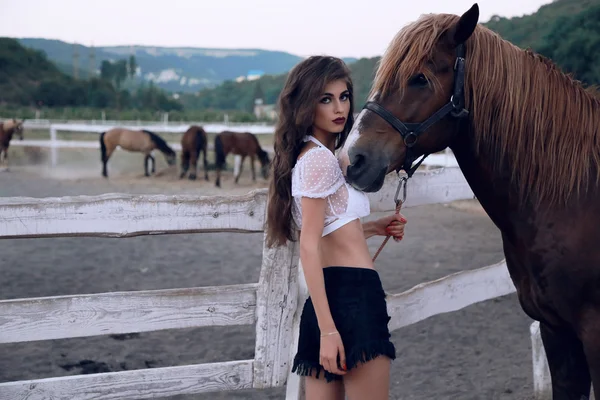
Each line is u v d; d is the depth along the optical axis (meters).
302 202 1.79
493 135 2.11
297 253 2.37
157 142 14.30
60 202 2.06
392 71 2.02
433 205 11.05
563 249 2.05
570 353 2.27
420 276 5.76
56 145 16.62
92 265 5.94
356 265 1.84
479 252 6.92
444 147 2.11
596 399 2.06
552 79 2.14
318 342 1.85
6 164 15.25
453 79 2.04
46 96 52.44
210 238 7.57
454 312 4.84
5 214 2.01
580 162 2.07
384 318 1.82
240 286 2.36
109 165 16.75
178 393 2.31
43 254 6.35
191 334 4.22
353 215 1.87
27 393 2.11
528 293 2.21
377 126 2.01
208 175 14.66
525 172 2.11
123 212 2.14
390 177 2.72
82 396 2.19
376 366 1.77
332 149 1.98
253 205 2.31
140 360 3.74
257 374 2.41
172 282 5.40
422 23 2.07
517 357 3.88
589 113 2.12
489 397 3.27
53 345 3.94
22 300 2.06
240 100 81.12
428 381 3.49
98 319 2.16
